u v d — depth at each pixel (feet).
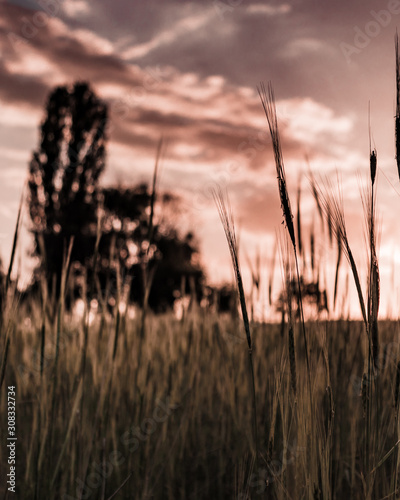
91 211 50.37
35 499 4.99
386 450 4.81
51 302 6.34
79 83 65.21
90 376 6.77
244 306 4.01
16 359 7.34
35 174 58.44
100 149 60.13
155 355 8.38
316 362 4.18
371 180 3.65
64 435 6.24
